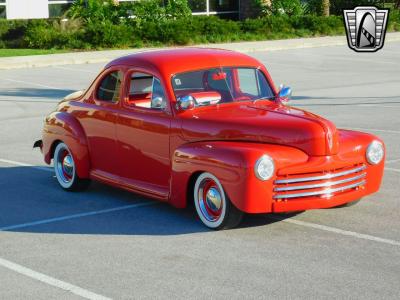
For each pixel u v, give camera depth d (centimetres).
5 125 1598
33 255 779
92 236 841
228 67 942
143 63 938
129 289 678
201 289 674
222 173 811
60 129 1037
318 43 3528
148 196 925
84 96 1023
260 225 866
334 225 865
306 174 820
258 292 664
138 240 823
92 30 3284
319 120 837
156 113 912
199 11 4153
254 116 865
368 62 2880
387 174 1112
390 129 1479
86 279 706
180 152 859
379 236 823
